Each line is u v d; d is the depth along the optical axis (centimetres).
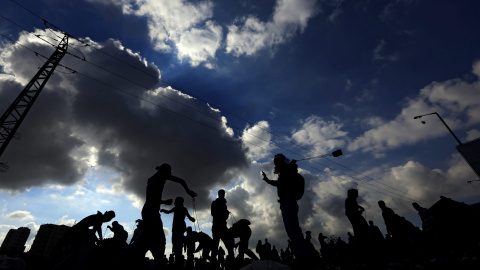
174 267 520
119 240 522
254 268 293
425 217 715
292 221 307
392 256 542
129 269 312
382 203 727
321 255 1013
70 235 448
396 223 669
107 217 513
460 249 514
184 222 573
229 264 541
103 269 344
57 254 503
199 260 620
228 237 562
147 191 356
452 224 597
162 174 371
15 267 358
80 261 421
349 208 537
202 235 598
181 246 543
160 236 335
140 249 322
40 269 498
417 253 536
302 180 341
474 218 573
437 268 320
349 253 680
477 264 296
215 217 571
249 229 580
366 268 398
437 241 635
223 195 613
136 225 627
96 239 482
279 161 364
